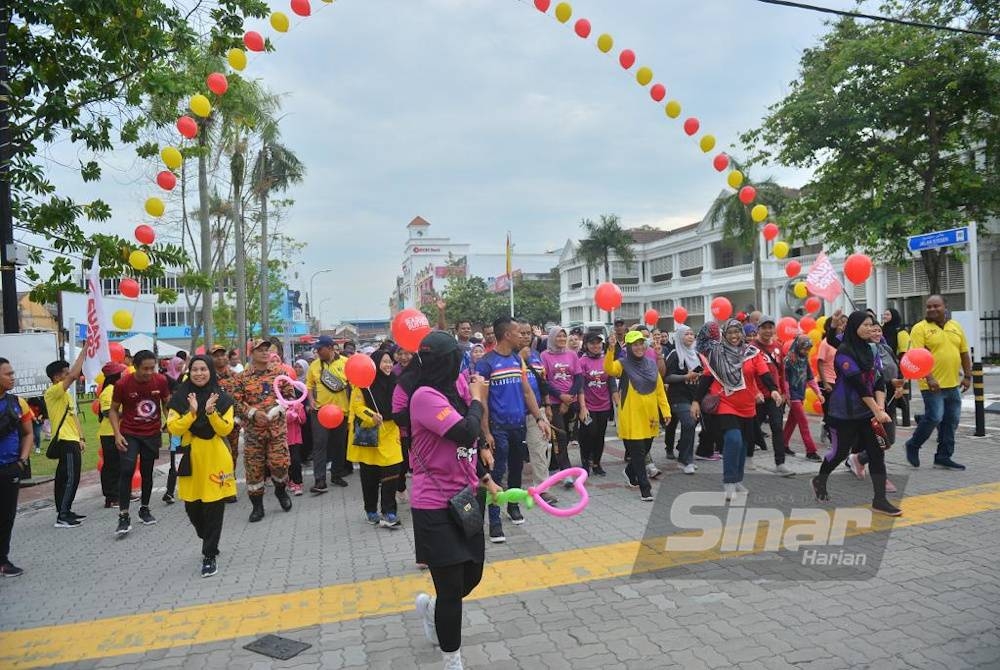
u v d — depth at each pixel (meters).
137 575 5.52
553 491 7.66
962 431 10.23
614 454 10.14
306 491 8.57
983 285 25.48
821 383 8.92
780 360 8.65
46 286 9.73
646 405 7.04
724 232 29.53
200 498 5.34
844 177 21.62
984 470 7.56
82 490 9.63
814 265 10.73
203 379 5.34
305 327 66.56
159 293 10.73
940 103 19.70
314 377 8.57
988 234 20.98
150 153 10.05
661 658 3.61
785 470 7.80
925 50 18.95
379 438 6.47
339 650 3.90
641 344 7.01
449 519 3.38
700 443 9.38
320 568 5.42
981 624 3.83
